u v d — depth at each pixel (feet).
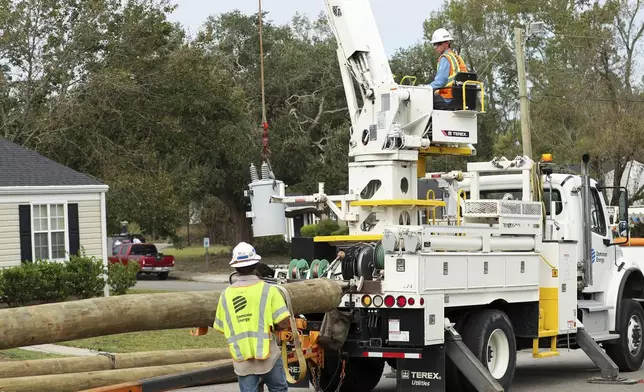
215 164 166.91
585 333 43.06
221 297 27.02
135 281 88.58
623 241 46.75
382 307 33.96
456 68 41.06
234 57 178.50
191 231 314.96
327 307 33.50
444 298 34.55
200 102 119.24
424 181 42.91
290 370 35.65
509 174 46.37
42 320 24.76
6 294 74.95
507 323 37.78
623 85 125.49
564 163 129.08
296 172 178.19
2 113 110.73
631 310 46.91
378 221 39.40
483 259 36.63
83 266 80.48
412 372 34.76
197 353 37.35
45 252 85.81
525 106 78.59
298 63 176.24
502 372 37.40
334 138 170.30
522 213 39.52
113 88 108.47
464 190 47.09
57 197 86.17
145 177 109.91
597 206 46.42
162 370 33.04
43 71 111.34
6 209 82.58
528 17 173.17
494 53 181.68
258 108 176.65
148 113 114.42
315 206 40.78
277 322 26.66
